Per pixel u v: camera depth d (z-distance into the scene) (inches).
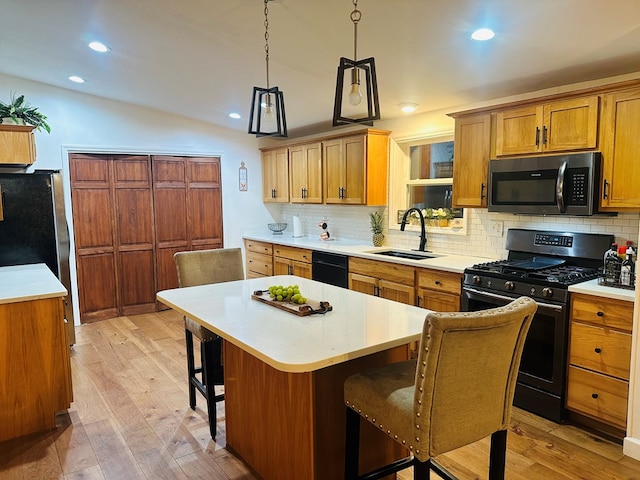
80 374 141.7
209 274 126.7
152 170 211.5
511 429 106.8
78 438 105.1
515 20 94.3
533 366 113.3
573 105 111.8
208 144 224.5
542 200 118.4
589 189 108.7
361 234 201.6
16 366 105.0
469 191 138.4
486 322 58.0
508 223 142.6
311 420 74.2
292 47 123.9
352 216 205.8
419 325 79.3
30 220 154.1
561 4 86.4
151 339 175.6
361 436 82.5
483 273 122.3
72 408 119.6
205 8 107.5
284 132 97.3
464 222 156.4
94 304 202.7
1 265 150.9
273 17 107.2
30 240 154.8
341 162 186.4
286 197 223.3
